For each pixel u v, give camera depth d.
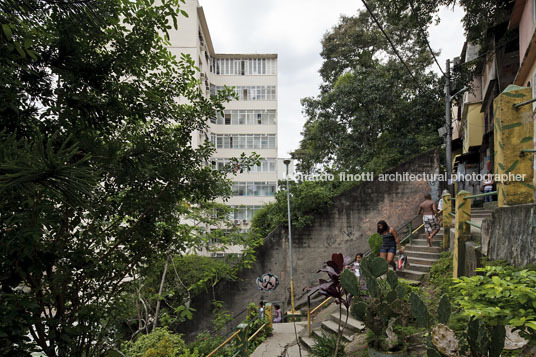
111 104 3.07
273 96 22.95
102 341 3.47
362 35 17.27
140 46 3.21
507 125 3.70
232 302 10.94
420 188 11.67
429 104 13.47
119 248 3.77
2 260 2.12
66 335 2.69
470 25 10.34
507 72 10.89
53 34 2.69
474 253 4.66
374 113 13.58
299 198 11.27
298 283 11.17
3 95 2.10
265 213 13.20
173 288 9.23
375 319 3.71
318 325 7.08
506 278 2.20
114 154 2.88
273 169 22.11
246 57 23.31
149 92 3.43
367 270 3.69
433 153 11.80
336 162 14.48
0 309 2.02
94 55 3.00
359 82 14.12
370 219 11.48
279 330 7.84
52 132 2.58
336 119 14.52
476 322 2.20
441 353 2.35
